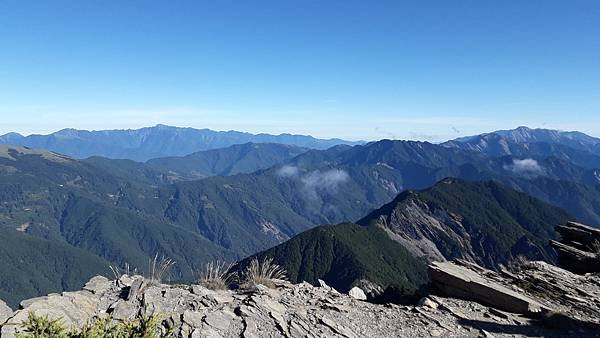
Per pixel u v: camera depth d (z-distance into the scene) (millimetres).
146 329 8477
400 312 13938
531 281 17812
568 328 13352
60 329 7930
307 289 14938
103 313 10906
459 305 14938
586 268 22438
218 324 10367
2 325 9141
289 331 10648
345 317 12656
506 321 13750
